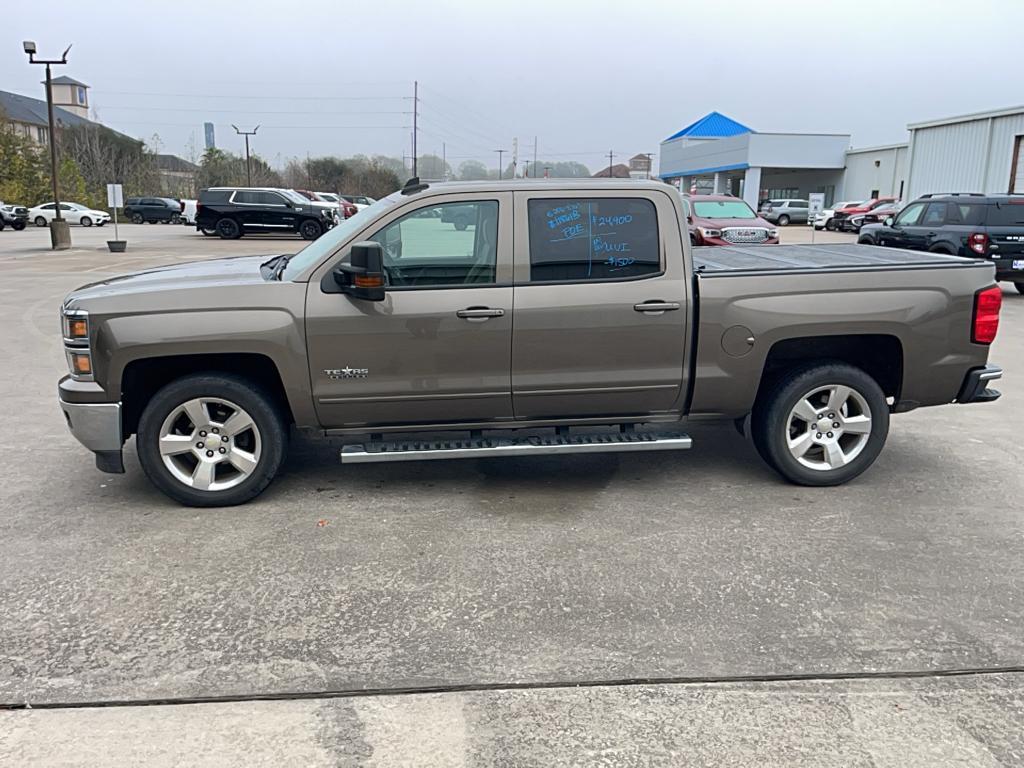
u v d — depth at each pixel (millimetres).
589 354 4859
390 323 4695
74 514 4812
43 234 36688
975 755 2811
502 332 4758
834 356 5316
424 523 4691
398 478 5449
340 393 4777
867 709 3055
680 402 5059
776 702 3094
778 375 5215
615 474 5543
